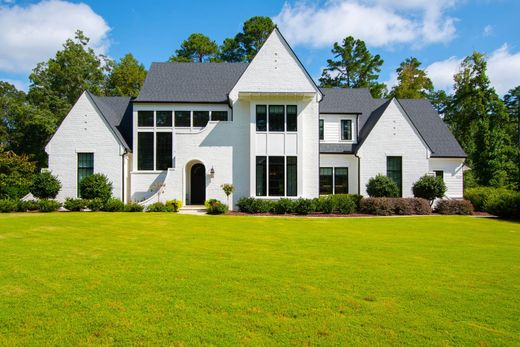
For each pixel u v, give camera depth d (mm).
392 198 21234
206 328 4930
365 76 56719
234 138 22875
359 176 24344
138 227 14312
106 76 45719
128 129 26609
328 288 6688
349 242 11594
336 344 4531
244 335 4742
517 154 35281
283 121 22391
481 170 34281
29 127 37250
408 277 7496
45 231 13023
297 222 16766
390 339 4688
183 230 13703
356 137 26703
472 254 9961
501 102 38969
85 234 12562
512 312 5664
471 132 39250
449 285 6996
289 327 4996
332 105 27719
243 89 23047
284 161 22250
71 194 23531
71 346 4422
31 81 40500
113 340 4578
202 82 26781
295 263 8578
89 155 23672
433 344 4582
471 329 5039
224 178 22750
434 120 29266
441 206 22031
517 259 9367
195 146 22750
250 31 51469
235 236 12492
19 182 28047
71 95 42125
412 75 53969
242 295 6227
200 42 51875
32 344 4461
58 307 5617
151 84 26172
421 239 12391
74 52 41375
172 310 5531
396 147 24328
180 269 7863
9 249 9883
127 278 7141
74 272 7559
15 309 5520
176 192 22578
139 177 24422
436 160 26859
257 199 21297
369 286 6844
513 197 19641
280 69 23141
